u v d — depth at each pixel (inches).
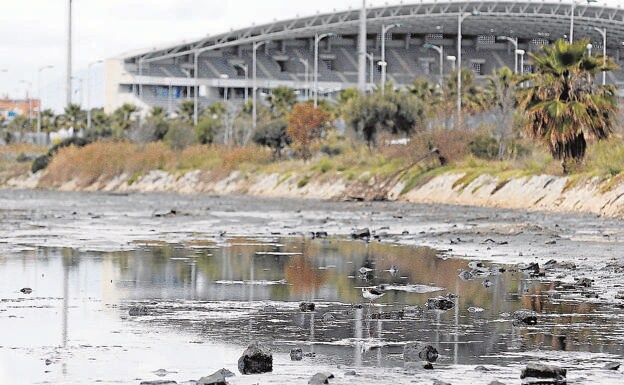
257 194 5128.0
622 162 2910.9
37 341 837.8
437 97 6505.9
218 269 1449.3
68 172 6791.3
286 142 5851.4
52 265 1496.1
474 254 1675.7
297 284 1258.6
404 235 2161.7
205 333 879.1
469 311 1004.6
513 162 3705.7
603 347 800.3
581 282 1211.2
